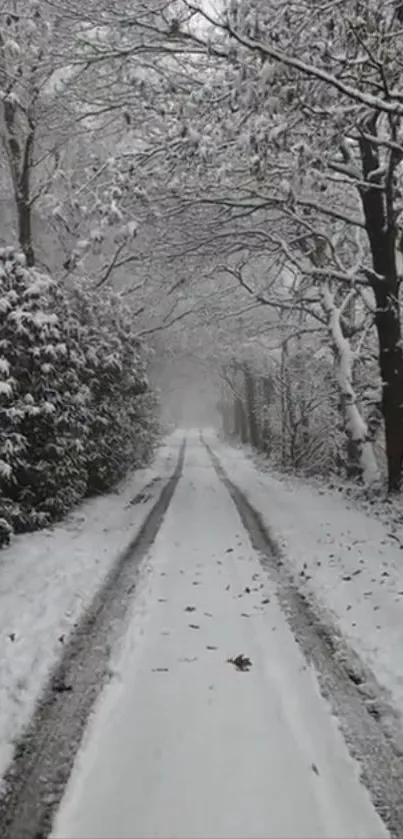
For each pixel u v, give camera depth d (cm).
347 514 1260
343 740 410
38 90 1357
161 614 659
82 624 639
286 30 695
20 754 395
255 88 691
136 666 526
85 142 1474
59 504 1230
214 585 772
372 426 1725
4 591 745
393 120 933
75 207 1095
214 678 501
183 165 1074
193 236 1454
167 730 421
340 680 500
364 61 725
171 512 1398
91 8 1004
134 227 961
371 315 1727
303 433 2600
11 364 1100
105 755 393
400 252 1476
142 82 956
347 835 323
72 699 470
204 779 367
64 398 1235
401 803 349
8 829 327
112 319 1728
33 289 1127
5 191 1762
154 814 338
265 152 734
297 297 1722
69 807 344
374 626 608
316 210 1432
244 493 1756
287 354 2498
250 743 405
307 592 741
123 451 1969
